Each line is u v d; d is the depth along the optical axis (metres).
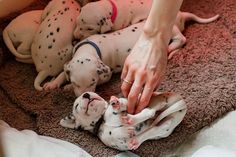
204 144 1.20
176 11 1.05
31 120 1.27
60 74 1.33
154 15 1.05
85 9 1.32
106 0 1.34
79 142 1.19
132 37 1.32
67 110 1.26
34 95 1.30
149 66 1.06
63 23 1.33
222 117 1.25
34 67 1.40
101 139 1.18
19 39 1.38
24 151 1.10
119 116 1.12
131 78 1.08
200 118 1.22
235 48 1.39
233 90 1.27
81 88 1.25
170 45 1.39
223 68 1.34
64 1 1.38
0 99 1.32
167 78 1.32
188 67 1.34
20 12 1.50
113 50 1.30
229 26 1.45
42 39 1.32
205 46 1.40
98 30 1.33
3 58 1.41
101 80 1.29
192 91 1.28
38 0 1.55
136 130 1.12
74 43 1.34
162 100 1.13
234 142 1.20
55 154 1.11
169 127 1.15
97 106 1.14
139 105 1.10
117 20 1.35
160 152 1.18
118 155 1.16
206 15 1.50
